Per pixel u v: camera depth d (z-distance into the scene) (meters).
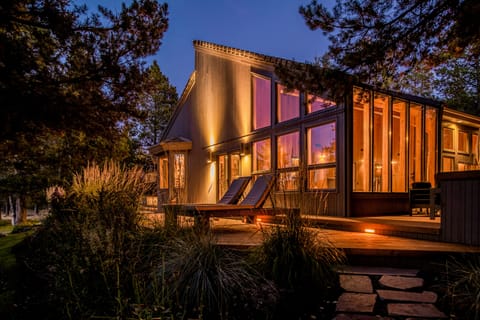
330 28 4.09
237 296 2.51
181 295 2.46
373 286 2.98
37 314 2.53
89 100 5.25
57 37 4.78
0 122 4.31
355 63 4.04
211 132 11.09
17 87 4.31
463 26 3.43
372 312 2.50
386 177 7.15
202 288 2.42
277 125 8.09
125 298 2.26
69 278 2.35
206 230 3.44
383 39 3.85
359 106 6.91
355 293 2.82
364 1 3.72
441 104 8.29
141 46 5.54
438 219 5.59
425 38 3.82
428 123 8.36
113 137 5.98
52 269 3.06
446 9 3.48
